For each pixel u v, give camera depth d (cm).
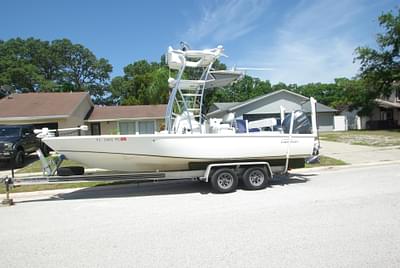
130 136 676
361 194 644
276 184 805
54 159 738
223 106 3256
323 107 3400
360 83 3192
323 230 433
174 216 540
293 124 780
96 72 5325
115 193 786
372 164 1091
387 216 487
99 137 675
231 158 725
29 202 717
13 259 384
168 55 782
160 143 685
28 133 1446
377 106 3431
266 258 351
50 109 1938
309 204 579
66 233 475
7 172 1182
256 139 732
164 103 2873
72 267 354
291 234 422
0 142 1262
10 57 4475
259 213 532
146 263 353
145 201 675
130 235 450
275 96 2953
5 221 560
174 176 730
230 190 725
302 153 772
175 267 339
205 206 601
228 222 488
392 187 704
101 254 386
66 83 4697
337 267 324
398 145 1568
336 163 1109
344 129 3459
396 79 2800
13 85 3972
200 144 702
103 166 723
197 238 423
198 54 774
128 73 4741
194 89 834
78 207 647
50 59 4916
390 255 347
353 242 387
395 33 2688
